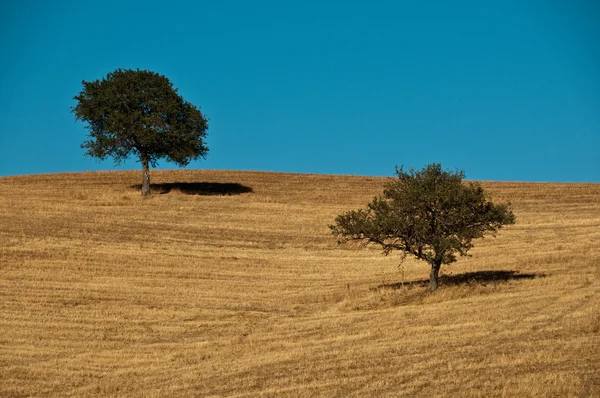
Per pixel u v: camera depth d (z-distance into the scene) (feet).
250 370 133.90
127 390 128.16
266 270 239.50
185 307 196.03
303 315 186.80
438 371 122.93
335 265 246.47
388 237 201.26
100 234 276.00
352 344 146.72
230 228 296.10
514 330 144.77
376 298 195.00
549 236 268.41
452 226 197.36
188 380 130.82
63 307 192.34
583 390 105.70
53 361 149.07
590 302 163.73
